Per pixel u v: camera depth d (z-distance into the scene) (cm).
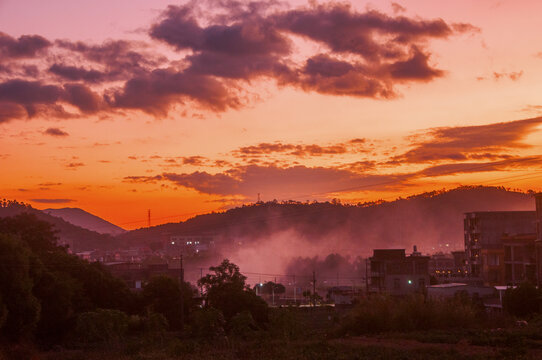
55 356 4378
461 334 3903
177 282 7962
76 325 5784
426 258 9712
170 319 7706
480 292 7256
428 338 3725
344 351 3297
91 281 7319
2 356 4269
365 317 4391
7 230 7719
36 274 5844
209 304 7769
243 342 4206
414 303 4509
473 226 11694
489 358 2889
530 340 3397
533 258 8600
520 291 5647
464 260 12019
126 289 7769
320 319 7944
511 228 11294
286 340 3925
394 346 3506
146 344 4372
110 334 5266
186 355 3581
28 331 5369
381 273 9762
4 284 5062
